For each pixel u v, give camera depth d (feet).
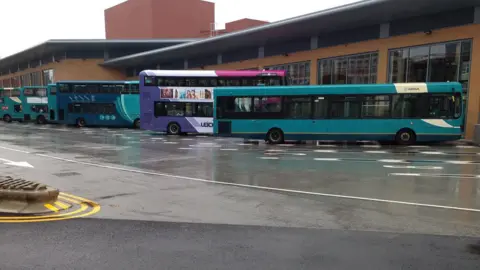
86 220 18.24
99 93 104.37
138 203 21.86
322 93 58.80
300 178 30.12
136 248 14.48
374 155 45.09
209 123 76.74
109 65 150.20
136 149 52.31
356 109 57.57
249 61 104.83
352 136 57.67
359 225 17.61
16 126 114.21
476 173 32.32
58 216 18.80
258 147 55.42
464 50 63.00
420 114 55.72
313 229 16.97
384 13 67.21
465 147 54.03
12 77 205.87
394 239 15.60
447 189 25.81
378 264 13.00
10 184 21.53
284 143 62.08
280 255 13.83
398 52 72.08
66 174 31.83
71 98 105.29
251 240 15.47
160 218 18.76
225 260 13.35
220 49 108.58
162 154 46.52
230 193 24.62
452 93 54.70
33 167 35.65
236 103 62.03
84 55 151.53
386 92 56.54
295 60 91.71
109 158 42.65
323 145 58.54
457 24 63.36
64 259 13.35
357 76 78.95
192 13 184.34
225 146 56.95
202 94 76.84
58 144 59.31
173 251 14.20
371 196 23.73
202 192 24.93
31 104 127.34
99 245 14.78
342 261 13.26
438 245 14.87
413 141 56.39
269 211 20.15
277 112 60.64
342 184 27.66
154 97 77.61
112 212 19.84
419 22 68.39
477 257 13.62
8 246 14.56
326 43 84.43
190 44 105.09
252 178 30.12
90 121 104.94
